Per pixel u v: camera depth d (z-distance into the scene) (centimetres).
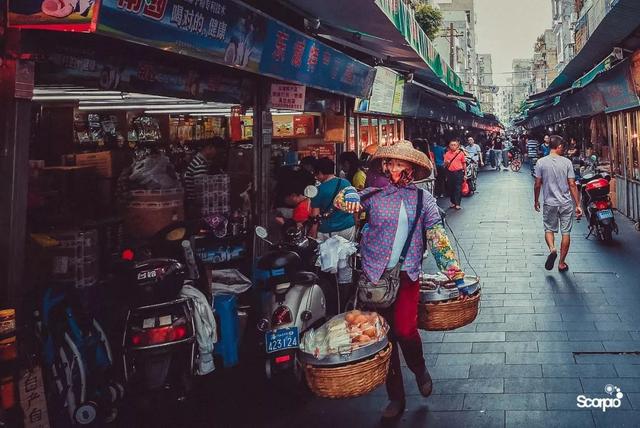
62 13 301
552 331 588
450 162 1582
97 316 447
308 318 458
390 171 409
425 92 1778
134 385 400
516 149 3456
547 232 832
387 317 420
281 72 618
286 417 439
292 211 629
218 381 510
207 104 770
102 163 603
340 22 741
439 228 409
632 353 520
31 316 387
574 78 1831
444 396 455
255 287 506
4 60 331
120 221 525
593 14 1441
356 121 1327
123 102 690
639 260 877
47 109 661
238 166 781
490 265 898
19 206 344
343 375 353
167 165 566
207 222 623
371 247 407
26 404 347
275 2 666
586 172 1139
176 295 418
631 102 1118
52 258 429
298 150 1160
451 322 426
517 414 418
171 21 374
